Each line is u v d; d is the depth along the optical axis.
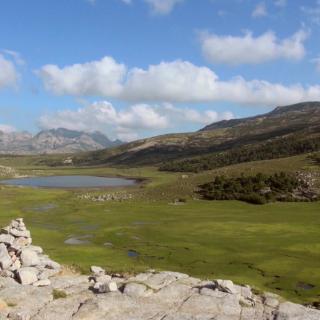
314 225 84.44
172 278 31.28
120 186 190.38
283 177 135.25
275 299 28.81
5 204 119.38
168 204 121.00
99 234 78.56
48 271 32.31
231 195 125.56
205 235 76.25
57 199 133.75
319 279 49.03
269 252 62.62
